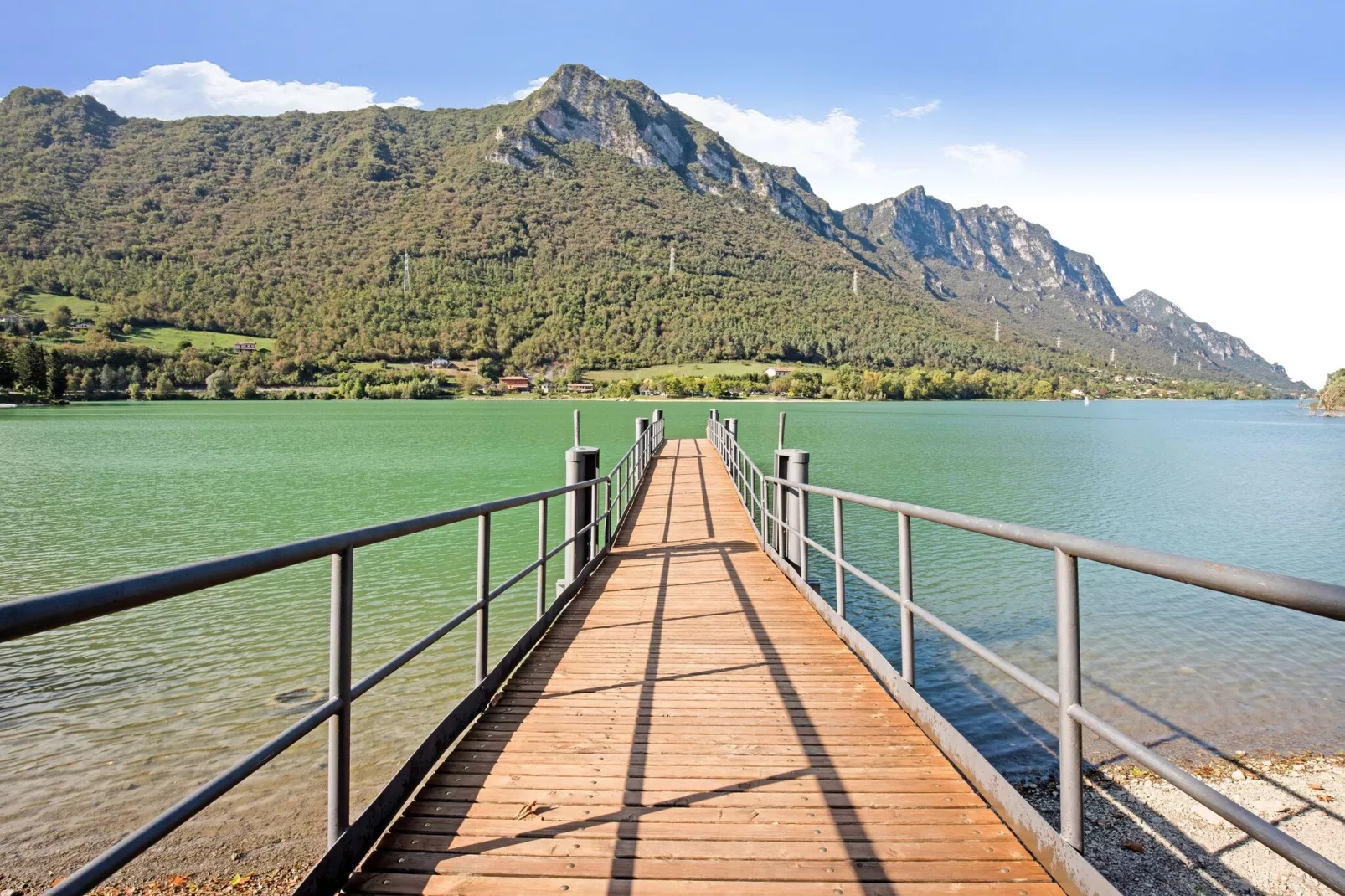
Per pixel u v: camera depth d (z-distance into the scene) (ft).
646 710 12.50
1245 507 69.15
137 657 25.72
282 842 14.80
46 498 66.74
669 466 60.44
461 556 41.78
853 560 41.04
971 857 7.84
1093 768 18.19
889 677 13.00
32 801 16.55
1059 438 168.76
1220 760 18.79
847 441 144.97
